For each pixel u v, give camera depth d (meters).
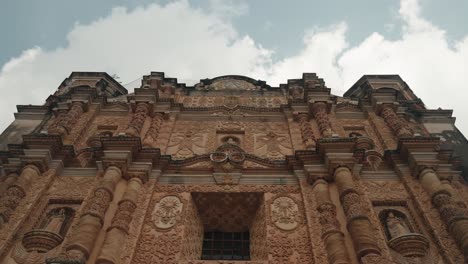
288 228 11.61
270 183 13.23
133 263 10.47
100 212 11.02
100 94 18.83
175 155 14.95
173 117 17.12
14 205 11.63
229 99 19.48
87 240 10.18
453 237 10.66
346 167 12.63
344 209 11.41
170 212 12.12
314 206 12.05
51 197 12.46
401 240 10.69
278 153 15.10
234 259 12.15
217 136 16.30
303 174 13.35
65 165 13.84
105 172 12.59
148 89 17.77
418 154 13.18
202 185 13.13
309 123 16.38
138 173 12.90
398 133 15.13
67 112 16.91
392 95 17.70
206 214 13.10
